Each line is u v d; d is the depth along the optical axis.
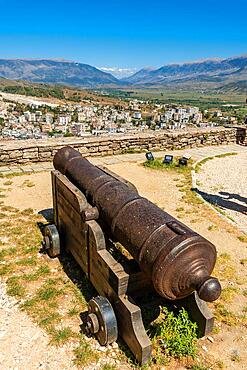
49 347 3.18
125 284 3.13
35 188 7.54
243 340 3.38
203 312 3.27
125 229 3.16
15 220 5.87
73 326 3.45
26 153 9.27
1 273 4.32
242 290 4.18
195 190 7.86
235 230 5.85
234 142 13.75
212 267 2.90
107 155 10.66
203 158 10.88
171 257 2.63
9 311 3.64
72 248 4.35
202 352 3.20
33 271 4.39
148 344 2.90
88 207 3.81
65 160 4.76
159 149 11.74
